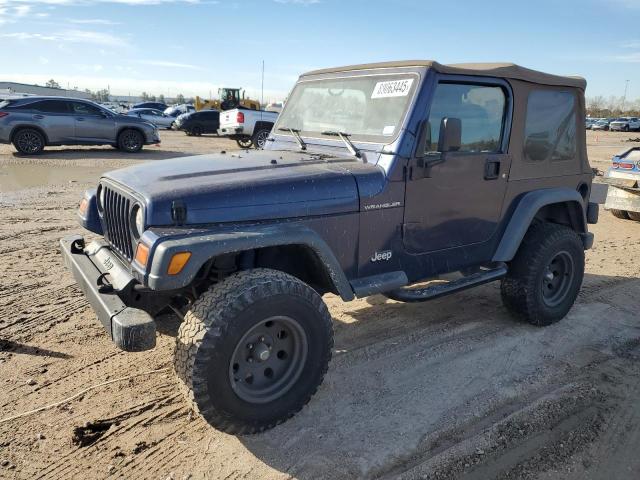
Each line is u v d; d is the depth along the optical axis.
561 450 2.95
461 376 3.71
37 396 3.28
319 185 3.15
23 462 2.73
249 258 3.21
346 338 4.27
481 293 5.34
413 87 3.41
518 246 4.15
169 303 3.55
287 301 2.83
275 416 2.96
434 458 2.84
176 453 2.85
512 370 3.81
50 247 6.19
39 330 4.12
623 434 3.11
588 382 3.67
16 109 14.17
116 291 2.98
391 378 3.66
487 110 3.83
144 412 3.18
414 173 3.45
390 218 3.44
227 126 18.36
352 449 2.91
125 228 3.13
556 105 4.36
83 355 3.79
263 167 3.30
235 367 2.85
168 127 31.67
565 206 4.70
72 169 12.29
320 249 3.04
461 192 3.76
